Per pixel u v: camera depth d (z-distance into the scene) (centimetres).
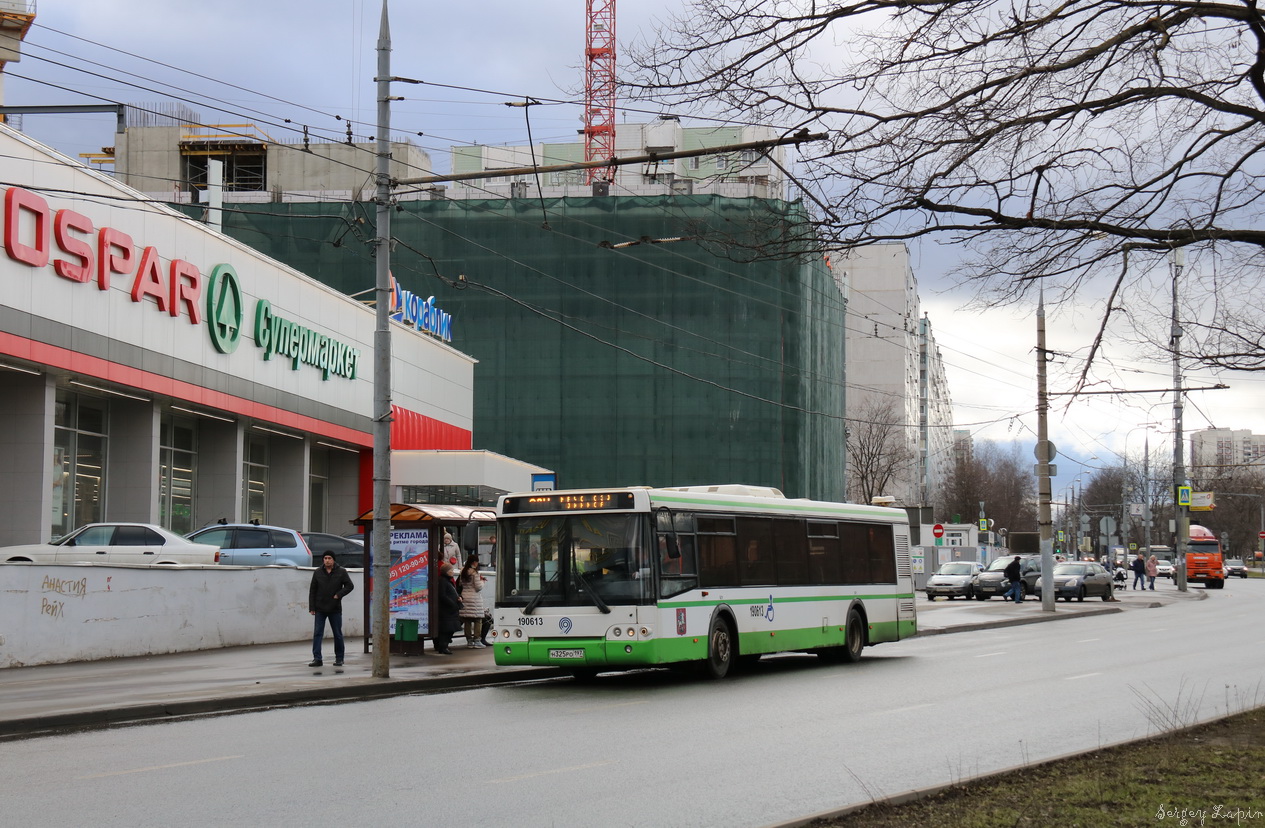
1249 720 1330
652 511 1922
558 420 7081
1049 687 1833
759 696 1756
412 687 1892
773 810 934
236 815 920
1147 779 978
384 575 1945
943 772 1098
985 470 14112
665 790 1016
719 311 7056
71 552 2689
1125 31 869
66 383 2958
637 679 2088
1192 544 8000
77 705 1528
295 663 2141
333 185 7612
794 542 2289
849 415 12462
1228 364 1100
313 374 3975
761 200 1038
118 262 2941
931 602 5097
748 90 924
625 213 7119
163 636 2289
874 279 12900
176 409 3422
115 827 879
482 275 7119
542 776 1085
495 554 1998
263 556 3020
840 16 888
